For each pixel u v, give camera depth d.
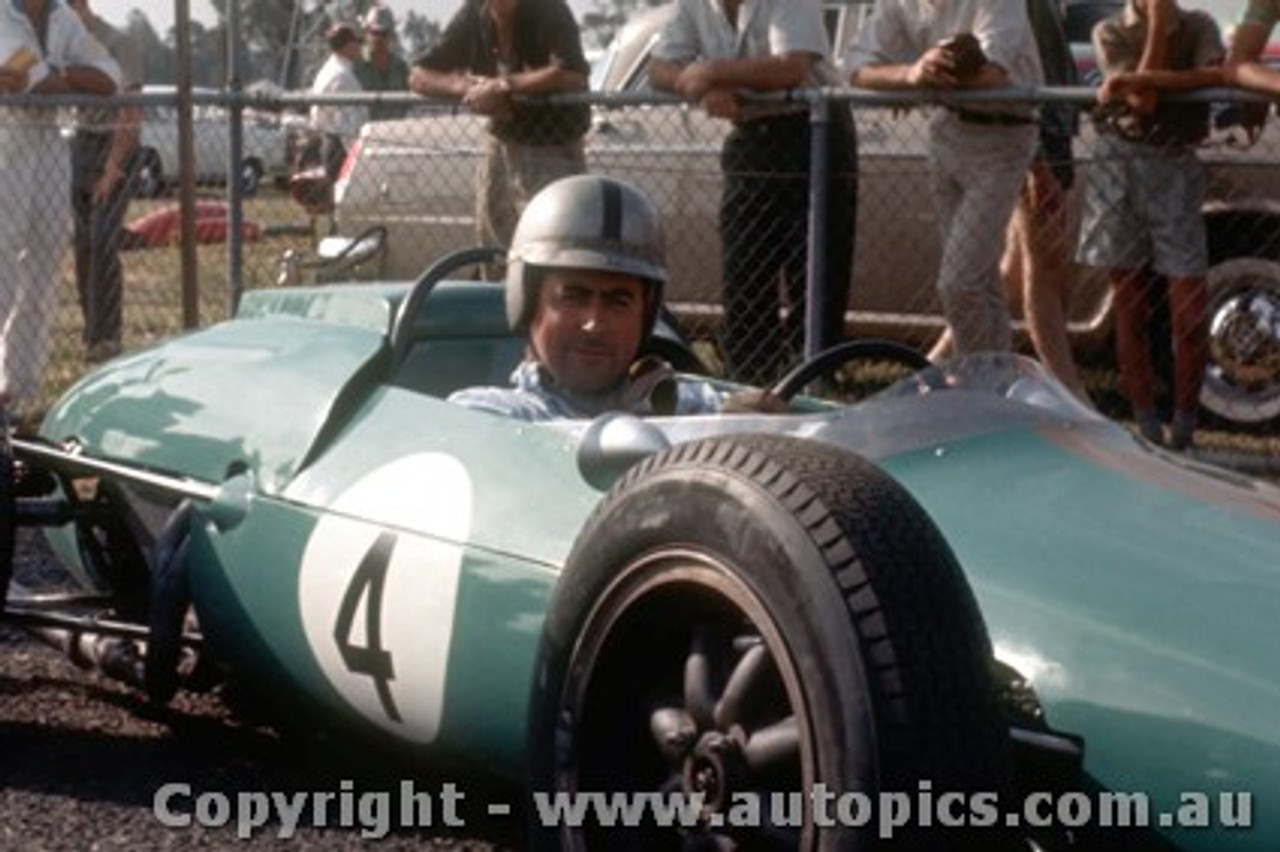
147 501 6.36
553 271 5.66
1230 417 11.21
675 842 4.39
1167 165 9.82
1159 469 4.77
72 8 11.85
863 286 12.07
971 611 3.95
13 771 5.94
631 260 5.63
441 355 6.42
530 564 4.88
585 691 4.39
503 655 4.91
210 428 6.02
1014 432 4.86
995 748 3.85
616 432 4.80
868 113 11.91
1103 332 11.53
